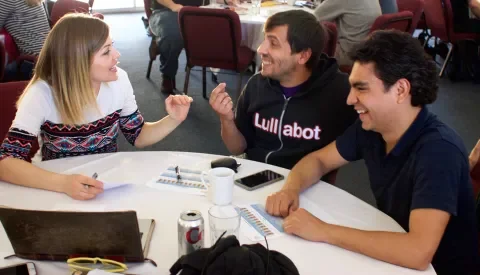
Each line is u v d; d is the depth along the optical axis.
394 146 1.34
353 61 1.31
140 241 1.05
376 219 1.31
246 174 1.56
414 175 1.27
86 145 1.71
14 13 2.79
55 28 1.56
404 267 1.12
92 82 1.62
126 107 1.82
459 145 1.26
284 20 1.75
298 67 1.80
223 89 1.84
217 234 1.06
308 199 1.42
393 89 1.25
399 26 3.55
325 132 1.86
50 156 1.73
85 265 1.07
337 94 1.83
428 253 1.11
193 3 4.43
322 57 1.91
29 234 1.05
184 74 4.88
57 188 1.39
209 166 1.60
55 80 1.58
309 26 1.75
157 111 3.90
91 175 1.51
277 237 1.21
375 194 1.48
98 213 1.00
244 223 1.26
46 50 1.58
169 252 1.13
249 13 3.88
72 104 1.59
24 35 2.85
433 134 1.27
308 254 1.14
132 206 1.33
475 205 1.37
